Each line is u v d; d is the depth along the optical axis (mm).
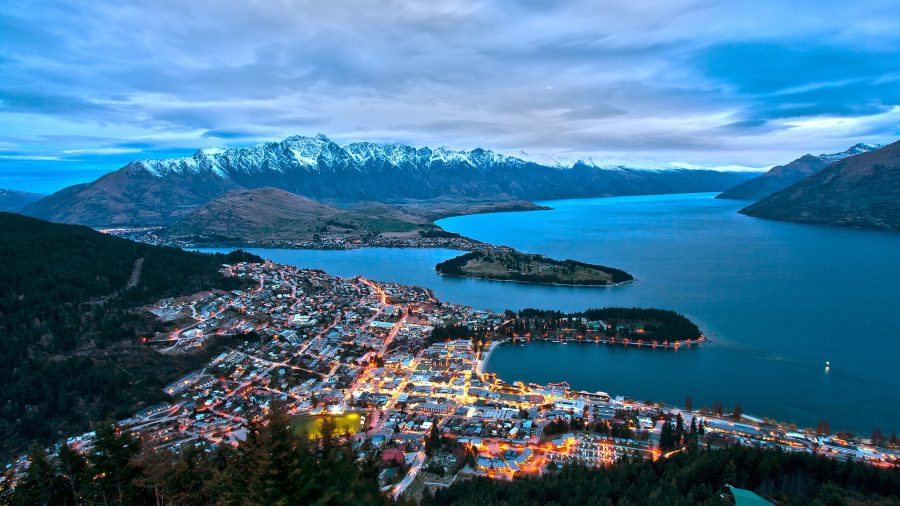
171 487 78375
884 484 109188
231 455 90688
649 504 102438
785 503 104438
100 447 79562
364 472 86625
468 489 120125
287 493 61188
